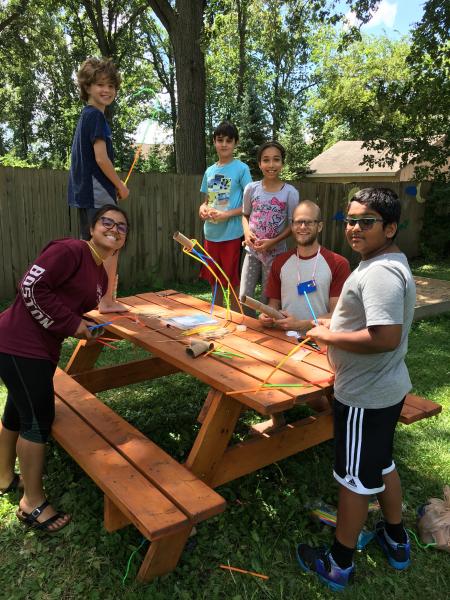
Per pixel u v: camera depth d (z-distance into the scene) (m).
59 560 2.05
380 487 1.88
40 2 20.27
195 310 3.25
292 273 2.81
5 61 23.42
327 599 1.92
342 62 23.92
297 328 2.55
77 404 2.47
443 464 2.82
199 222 7.66
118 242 2.20
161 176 7.12
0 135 36.88
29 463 2.14
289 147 23.45
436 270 9.51
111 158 3.08
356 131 10.93
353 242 1.81
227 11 10.45
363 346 1.69
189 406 3.47
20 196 6.10
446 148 10.15
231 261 4.42
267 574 2.03
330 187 9.06
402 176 19.16
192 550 2.11
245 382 2.05
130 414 3.32
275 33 13.59
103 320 2.92
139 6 20.61
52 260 2.01
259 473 2.70
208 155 24.11
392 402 1.83
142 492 1.78
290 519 2.35
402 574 2.05
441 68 9.78
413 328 5.46
